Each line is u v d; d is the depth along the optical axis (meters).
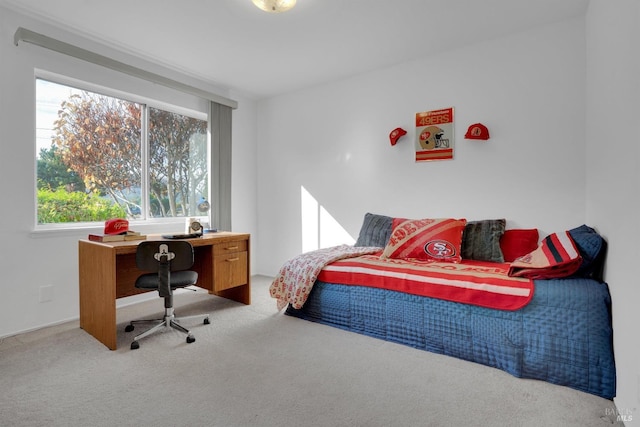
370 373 1.96
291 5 2.33
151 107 3.54
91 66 2.94
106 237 2.52
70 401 1.66
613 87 1.75
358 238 3.55
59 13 2.54
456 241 2.80
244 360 2.11
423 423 1.51
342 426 1.49
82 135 3.03
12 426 1.47
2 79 2.45
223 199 4.08
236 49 3.15
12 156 2.51
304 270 2.84
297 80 3.93
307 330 2.64
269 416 1.55
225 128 4.10
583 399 1.70
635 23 1.39
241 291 3.32
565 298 1.85
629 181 1.45
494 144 2.97
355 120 3.79
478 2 2.42
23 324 2.58
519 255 2.72
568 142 2.67
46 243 2.70
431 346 2.26
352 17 2.61
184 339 2.43
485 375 1.95
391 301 2.43
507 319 1.99
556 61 2.70
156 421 1.51
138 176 3.44
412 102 3.40
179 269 2.41
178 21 2.67
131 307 3.18
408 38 2.94
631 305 1.39
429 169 3.31
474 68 3.05
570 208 2.67
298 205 4.27
